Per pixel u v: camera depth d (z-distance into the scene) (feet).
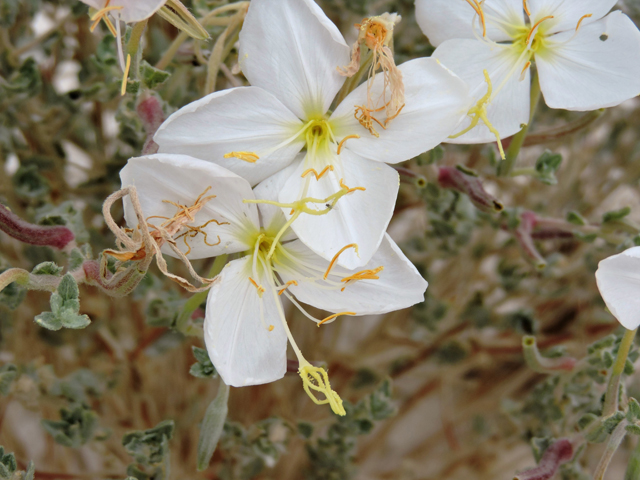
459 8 0.55
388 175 0.49
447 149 0.84
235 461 0.77
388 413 0.70
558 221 0.69
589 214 0.96
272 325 0.50
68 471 0.93
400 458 1.16
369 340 1.00
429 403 1.23
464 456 1.03
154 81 0.52
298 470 0.99
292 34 0.48
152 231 0.45
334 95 0.50
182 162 0.45
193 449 0.93
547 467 0.58
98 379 0.77
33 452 1.03
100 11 0.44
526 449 1.10
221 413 0.52
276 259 0.50
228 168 0.49
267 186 0.50
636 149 0.92
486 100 0.49
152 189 0.46
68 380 0.74
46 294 0.81
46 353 0.85
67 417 0.69
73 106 0.72
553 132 0.62
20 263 0.80
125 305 0.86
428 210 0.72
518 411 0.78
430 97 0.49
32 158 0.74
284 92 0.49
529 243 0.67
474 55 0.54
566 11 0.54
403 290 0.50
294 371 0.54
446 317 0.91
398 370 0.95
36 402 0.72
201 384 0.96
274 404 0.97
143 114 0.53
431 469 1.10
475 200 0.64
